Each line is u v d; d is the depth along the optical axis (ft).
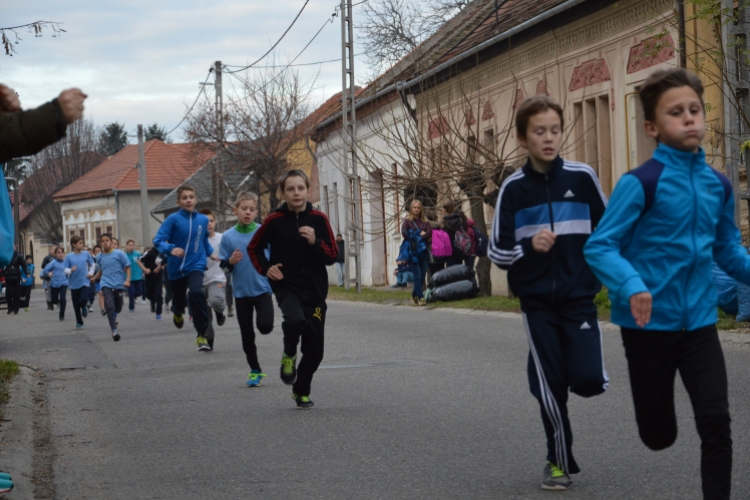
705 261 14.42
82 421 27.40
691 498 16.49
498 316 54.08
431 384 30.96
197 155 156.87
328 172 126.52
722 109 51.08
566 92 67.77
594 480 18.01
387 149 98.58
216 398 30.50
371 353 40.45
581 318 16.76
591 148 65.87
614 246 14.23
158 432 25.25
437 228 68.03
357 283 91.35
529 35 70.95
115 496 18.67
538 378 16.88
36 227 291.38
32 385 35.32
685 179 14.30
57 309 110.52
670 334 14.40
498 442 21.90
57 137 13.51
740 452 19.53
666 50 56.44
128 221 252.01
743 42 42.24
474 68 79.77
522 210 16.96
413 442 22.35
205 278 44.93
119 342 53.52
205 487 19.12
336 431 24.09
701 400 14.02
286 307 26.68
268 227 26.76
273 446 22.75
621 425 22.86
